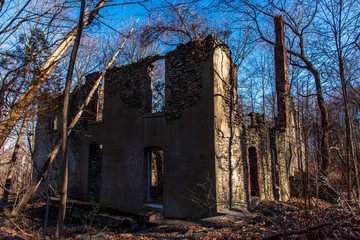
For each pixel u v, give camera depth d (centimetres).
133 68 1115
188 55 952
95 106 1295
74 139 1318
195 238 509
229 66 999
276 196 1252
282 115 1408
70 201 1045
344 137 756
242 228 556
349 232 418
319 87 1176
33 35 751
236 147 979
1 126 709
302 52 1249
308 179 456
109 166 1100
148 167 1012
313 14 966
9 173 1013
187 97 926
